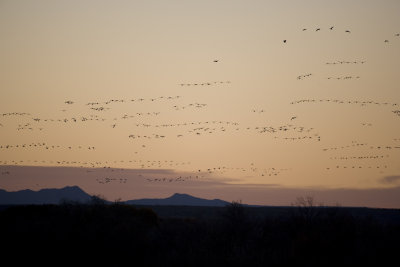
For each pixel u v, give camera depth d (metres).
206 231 54.56
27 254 47.84
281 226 55.50
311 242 46.09
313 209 57.34
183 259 46.06
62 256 47.69
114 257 47.97
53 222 55.59
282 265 44.12
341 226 52.25
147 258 47.94
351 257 44.69
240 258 45.34
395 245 46.44
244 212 58.53
